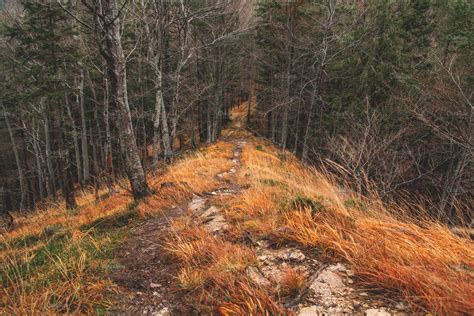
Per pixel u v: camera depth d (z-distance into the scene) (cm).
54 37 1259
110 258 354
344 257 280
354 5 1641
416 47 1792
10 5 1878
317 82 1669
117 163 2534
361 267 250
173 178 884
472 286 199
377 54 1677
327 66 1895
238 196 562
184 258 322
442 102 1102
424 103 1217
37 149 2516
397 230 304
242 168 1202
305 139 1672
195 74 2448
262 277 263
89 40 1271
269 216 397
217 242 346
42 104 1744
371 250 266
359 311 204
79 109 2317
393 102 1426
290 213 382
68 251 373
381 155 946
